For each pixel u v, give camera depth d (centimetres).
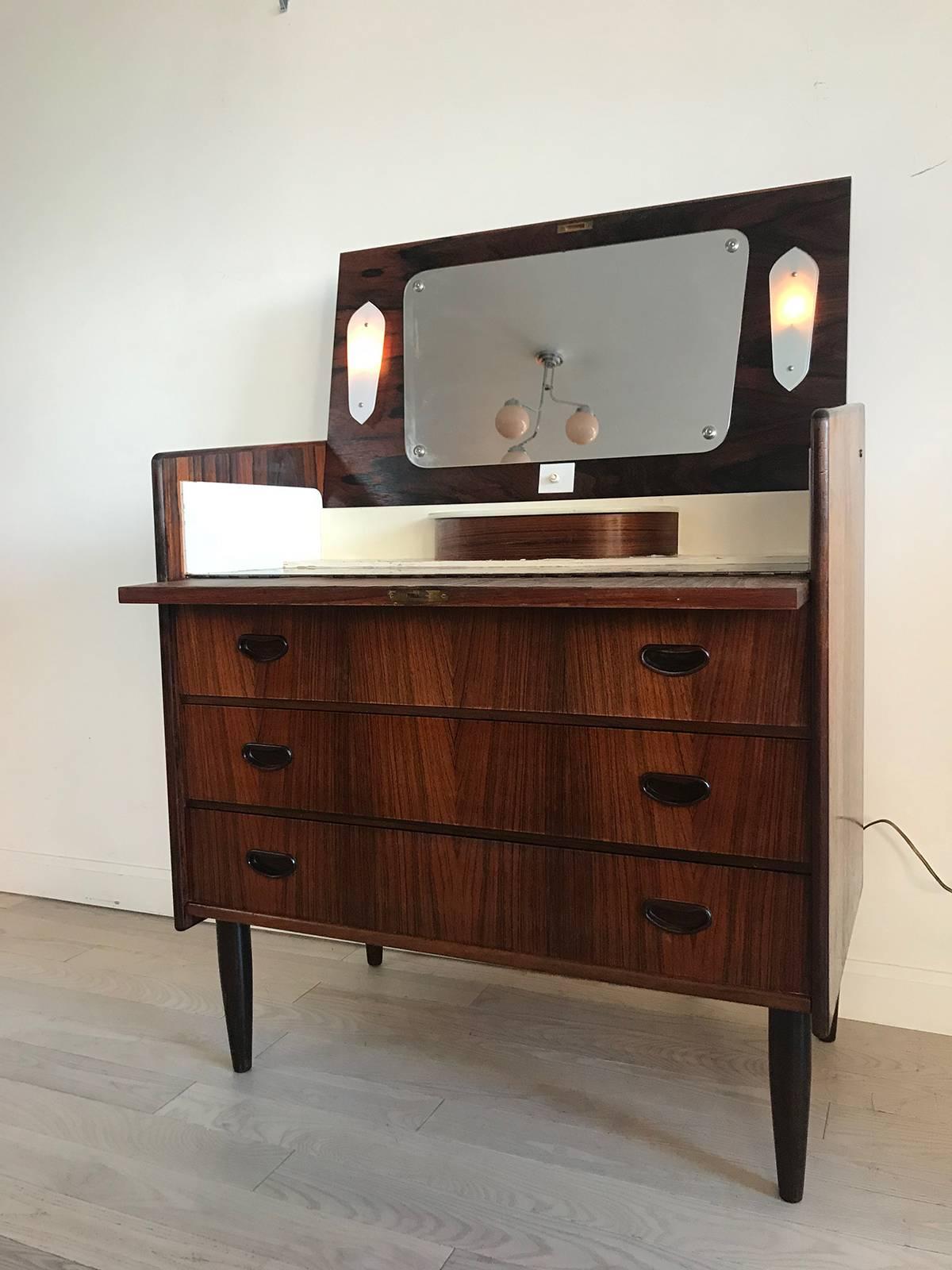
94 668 224
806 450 148
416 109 183
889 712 161
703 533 167
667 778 118
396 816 132
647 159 168
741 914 116
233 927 149
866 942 166
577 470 163
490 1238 116
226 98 198
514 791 125
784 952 115
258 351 201
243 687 140
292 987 184
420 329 173
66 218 215
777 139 160
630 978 122
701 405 155
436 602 117
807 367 148
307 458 178
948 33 149
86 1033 168
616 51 169
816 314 148
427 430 173
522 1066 155
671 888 119
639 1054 158
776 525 163
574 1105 144
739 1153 131
